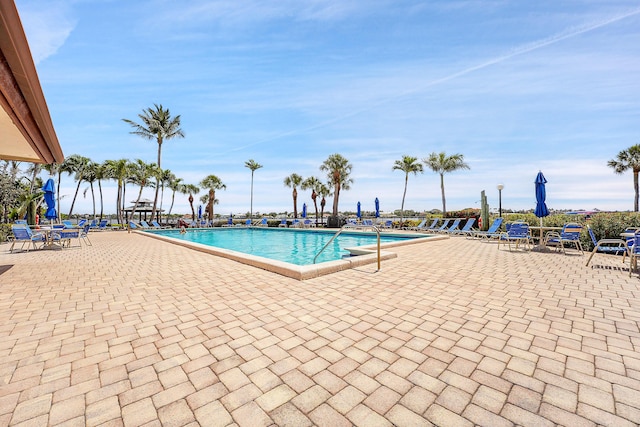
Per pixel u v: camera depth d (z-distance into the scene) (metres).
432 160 26.59
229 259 7.02
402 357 2.21
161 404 1.68
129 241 12.41
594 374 1.95
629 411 1.58
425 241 10.66
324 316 3.10
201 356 2.25
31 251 8.91
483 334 2.60
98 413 1.60
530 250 8.23
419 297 3.75
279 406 1.66
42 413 1.60
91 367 2.09
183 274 5.26
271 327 2.81
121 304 3.54
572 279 4.68
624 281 4.53
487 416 1.56
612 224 7.96
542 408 1.62
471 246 9.34
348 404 1.67
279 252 11.64
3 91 2.75
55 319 3.04
